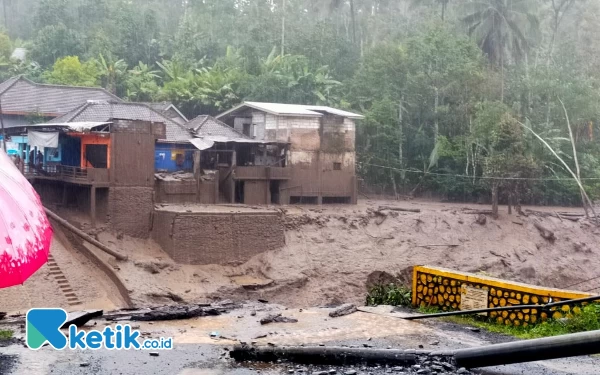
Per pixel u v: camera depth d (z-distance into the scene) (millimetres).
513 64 60000
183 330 11930
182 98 52781
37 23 65562
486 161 43531
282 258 34188
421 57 52312
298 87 52969
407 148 52750
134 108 38656
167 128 39094
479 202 51125
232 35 66625
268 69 55125
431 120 53000
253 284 31875
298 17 72250
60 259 29625
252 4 71062
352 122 42562
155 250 32594
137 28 62000
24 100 43875
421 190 52844
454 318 12953
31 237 6371
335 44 62188
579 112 52000
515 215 43406
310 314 13789
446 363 9094
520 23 56406
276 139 40906
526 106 52781
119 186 32531
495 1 55094
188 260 32031
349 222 37969
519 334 11453
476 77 50812
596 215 45562
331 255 35500
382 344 10805
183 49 61562
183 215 32031
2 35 60000
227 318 13344
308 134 41000
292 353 9617
